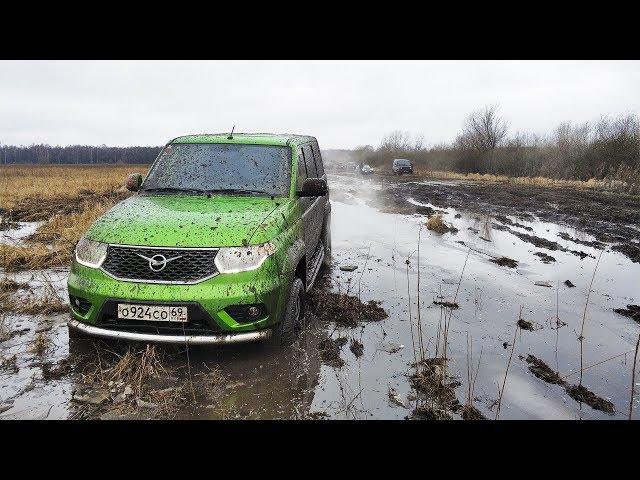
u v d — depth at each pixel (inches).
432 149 2095.2
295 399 125.8
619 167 983.6
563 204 626.2
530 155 1364.4
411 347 163.9
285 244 151.7
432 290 232.2
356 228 414.6
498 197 718.5
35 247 288.4
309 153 225.3
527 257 310.7
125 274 133.6
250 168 182.7
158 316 130.5
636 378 146.3
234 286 133.3
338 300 205.2
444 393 130.9
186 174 182.1
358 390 132.0
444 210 559.5
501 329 184.1
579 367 153.2
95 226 146.8
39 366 140.7
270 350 152.7
